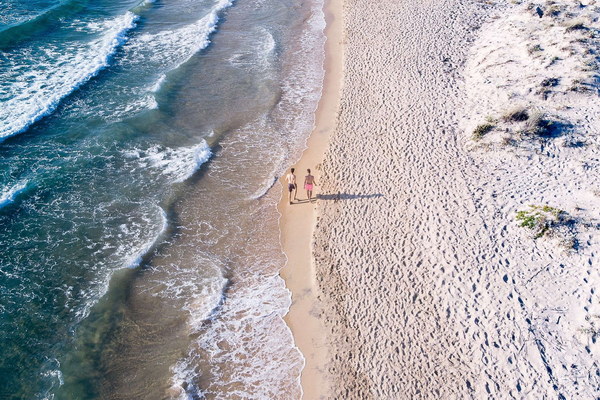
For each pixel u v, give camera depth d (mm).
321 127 21641
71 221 16516
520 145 17578
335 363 12711
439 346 12508
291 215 17406
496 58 22531
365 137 19656
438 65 23344
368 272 14617
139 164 19047
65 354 12859
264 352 13227
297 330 13672
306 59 26812
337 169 18391
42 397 11891
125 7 31375
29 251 15406
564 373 11492
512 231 14789
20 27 26406
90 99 22219
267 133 21328
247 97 23547
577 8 25391
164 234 16453
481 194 16141
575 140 17391
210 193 18266
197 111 22297
